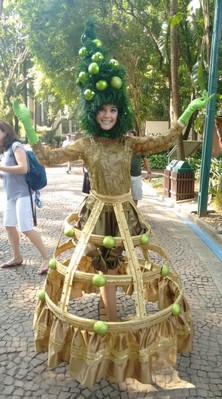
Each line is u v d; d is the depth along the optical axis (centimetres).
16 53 2344
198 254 529
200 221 689
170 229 663
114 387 259
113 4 1291
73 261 255
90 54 262
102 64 253
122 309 360
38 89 2103
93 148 264
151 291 326
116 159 264
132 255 254
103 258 274
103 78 252
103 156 262
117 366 230
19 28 2222
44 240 579
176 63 1054
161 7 1290
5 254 512
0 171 414
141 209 829
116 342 233
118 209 265
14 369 275
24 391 253
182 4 1241
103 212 270
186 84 1620
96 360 228
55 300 305
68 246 311
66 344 243
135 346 236
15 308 362
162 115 2153
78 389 256
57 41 1320
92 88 256
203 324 339
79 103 270
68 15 1246
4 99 2355
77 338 234
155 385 261
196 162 1279
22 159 405
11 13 2170
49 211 780
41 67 1495
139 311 239
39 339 265
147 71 1680
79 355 234
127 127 266
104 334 231
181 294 272
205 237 614
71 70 1398
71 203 867
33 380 264
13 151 407
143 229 285
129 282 246
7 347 301
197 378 268
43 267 442
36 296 387
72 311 356
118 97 256
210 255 527
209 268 474
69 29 1245
